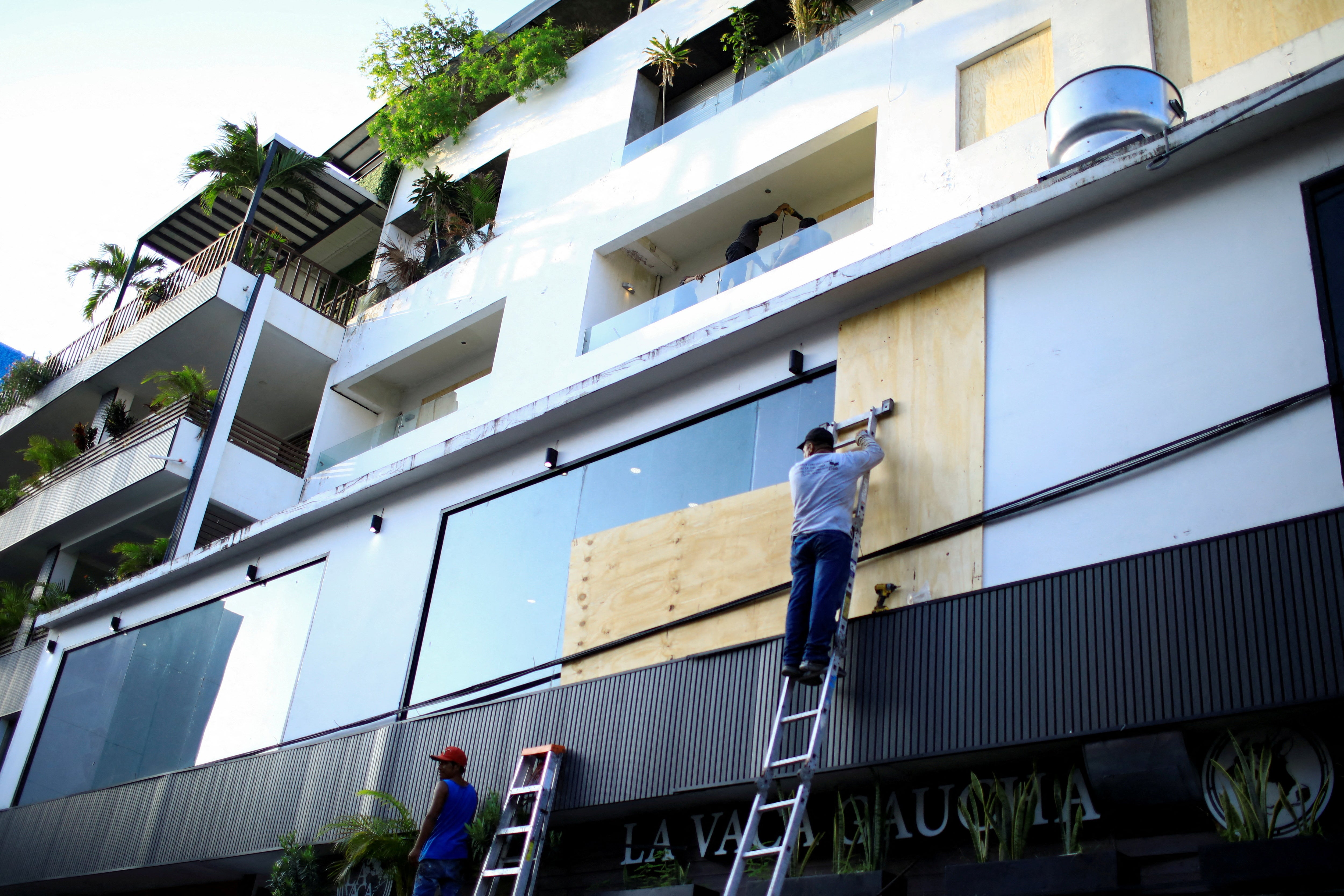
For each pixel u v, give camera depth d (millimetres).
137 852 12367
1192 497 6613
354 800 10383
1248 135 7195
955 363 8148
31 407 25156
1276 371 6598
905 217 13039
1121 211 7801
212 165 24531
